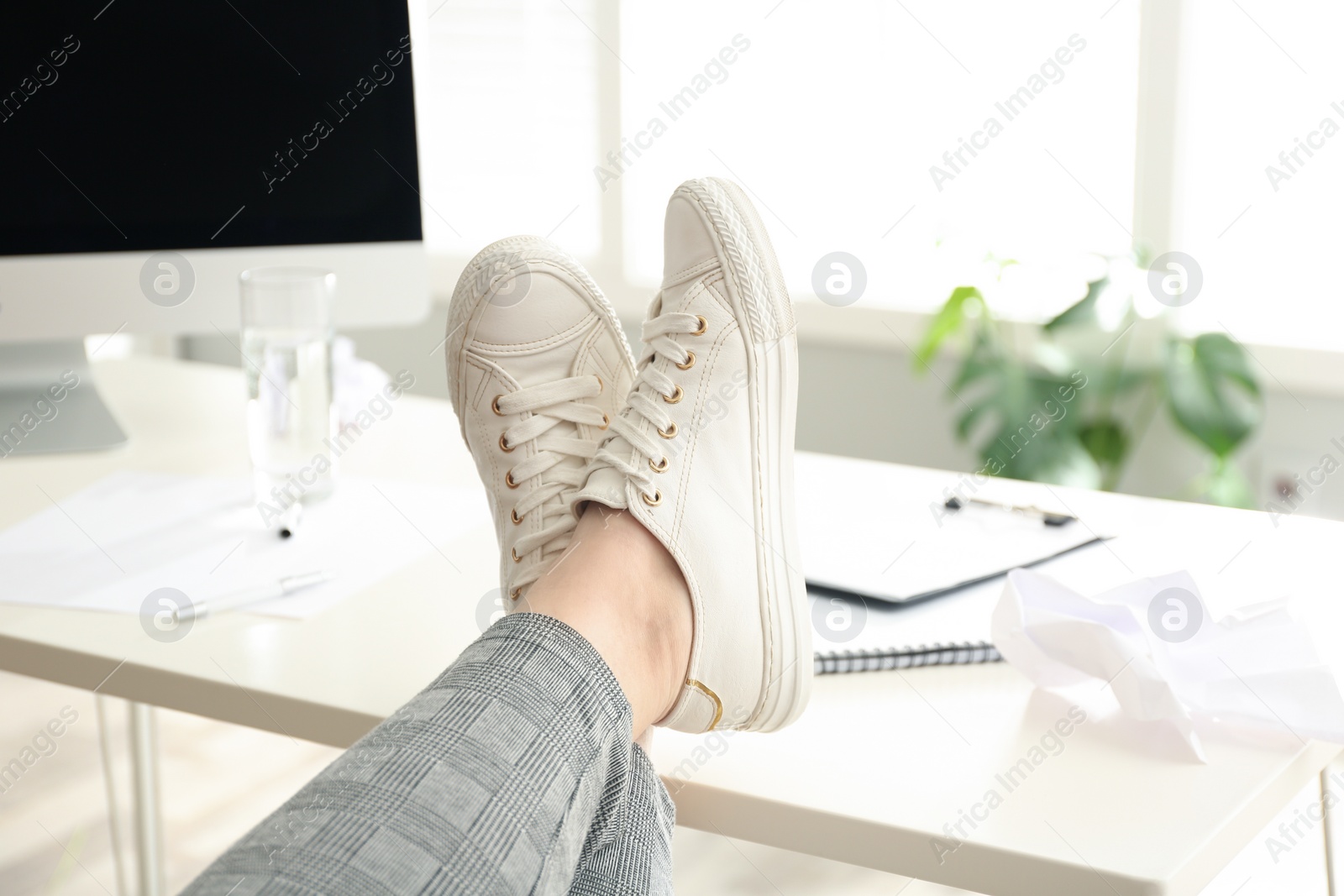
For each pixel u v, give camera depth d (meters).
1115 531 0.80
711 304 0.69
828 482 0.90
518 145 2.12
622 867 0.48
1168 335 1.69
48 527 0.80
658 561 0.60
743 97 1.96
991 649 0.63
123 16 0.90
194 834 1.37
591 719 0.48
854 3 1.86
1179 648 0.58
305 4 0.93
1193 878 0.45
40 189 0.91
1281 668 0.56
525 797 0.44
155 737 1.10
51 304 0.93
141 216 0.93
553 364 0.75
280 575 0.72
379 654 0.62
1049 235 1.83
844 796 0.50
